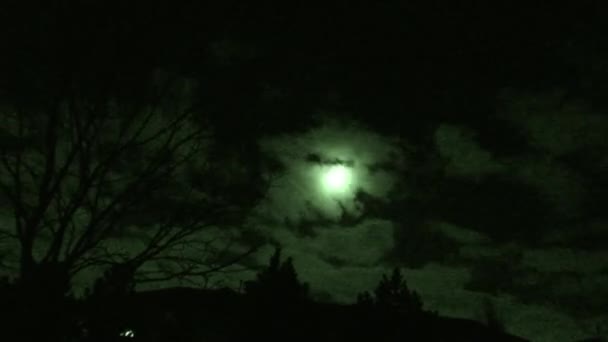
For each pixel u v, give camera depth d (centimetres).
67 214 760
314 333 1683
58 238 755
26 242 748
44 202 754
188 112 841
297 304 1653
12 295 734
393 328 1795
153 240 816
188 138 843
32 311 730
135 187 799
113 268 802
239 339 1505
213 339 1398
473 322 2305
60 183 761
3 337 721
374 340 1762
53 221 767
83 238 762
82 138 781
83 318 780
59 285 750
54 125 770
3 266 797
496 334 2322
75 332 770
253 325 1539
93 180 770
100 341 783
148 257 808
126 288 802
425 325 1872
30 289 735
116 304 798
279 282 1647
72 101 789
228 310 1460
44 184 756
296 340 1622
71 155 773
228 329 1458
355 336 1753
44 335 735
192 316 1259
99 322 785
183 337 1236
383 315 1806
